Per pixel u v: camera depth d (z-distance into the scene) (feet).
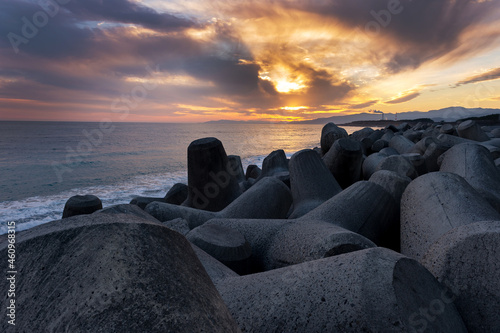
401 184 14.56
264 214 16.57
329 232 9.57
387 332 4.45
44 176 71.31
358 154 24.58
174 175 70.69
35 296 3.56
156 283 3.60
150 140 187.73
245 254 11.01
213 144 22.45
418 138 52.95
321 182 19.62
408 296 5.00
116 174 73.26
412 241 10.70
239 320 5.90
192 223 15.96
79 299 3.43
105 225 3.93
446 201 10.53
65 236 3.88
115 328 3.23
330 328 4.86
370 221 12.94
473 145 19.12
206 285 4.08
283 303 5.66
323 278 5.58
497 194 15.49
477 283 6.18
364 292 4.87
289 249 10.39
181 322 3.42
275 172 30.27
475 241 6.43
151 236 4.00
